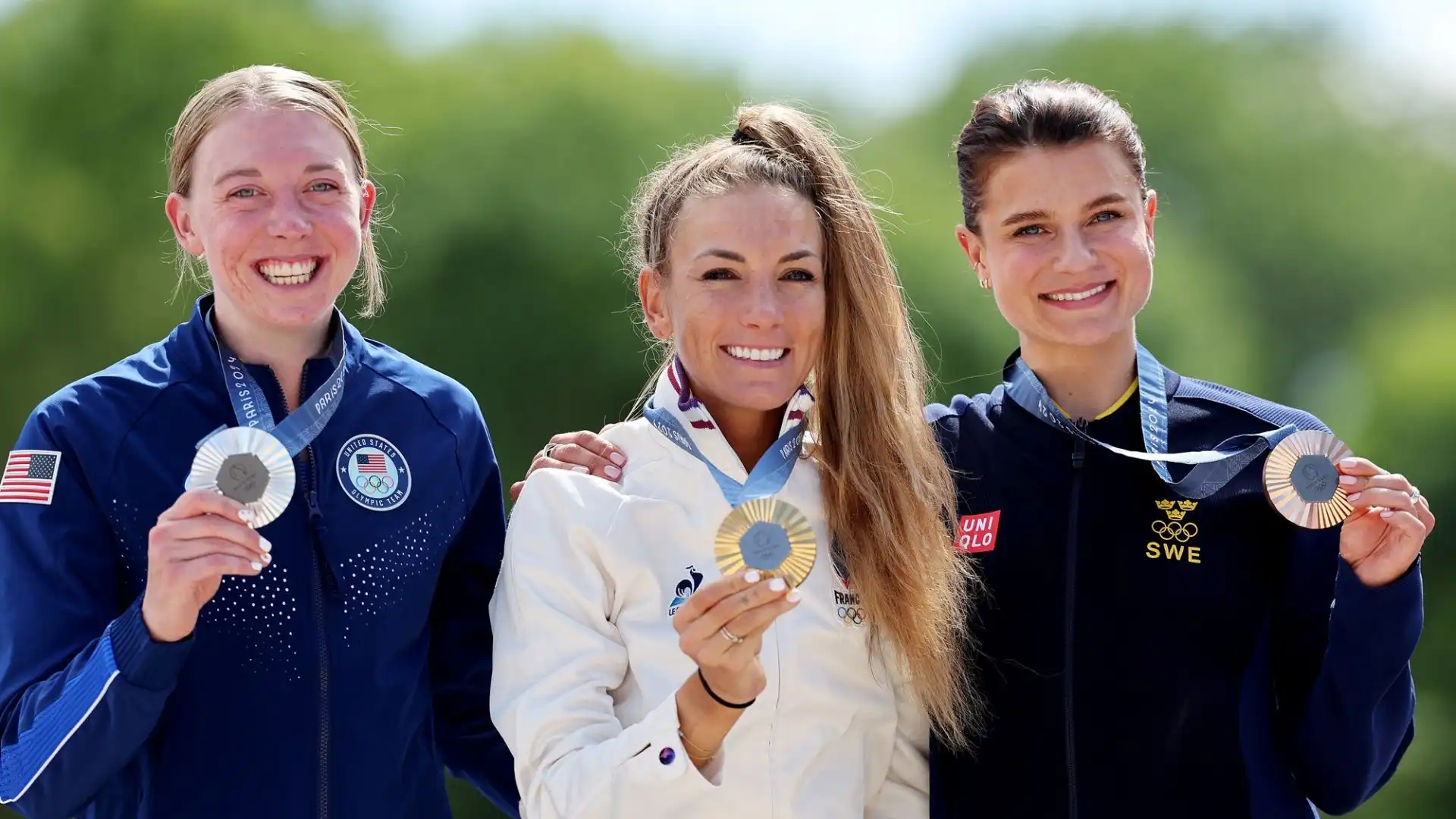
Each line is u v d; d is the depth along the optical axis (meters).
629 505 4.89
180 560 4.32
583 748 4.53
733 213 4.85
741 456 5.10
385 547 5.09
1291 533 4.95
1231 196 42.22
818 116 5.85
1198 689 4.84
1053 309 5.07
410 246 20.48
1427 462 26.33
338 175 5.04
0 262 21.25
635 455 5.04
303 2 26.03
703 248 4.86
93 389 4.94
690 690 4.31
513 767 5.33
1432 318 37.88
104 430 4.88
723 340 4.84
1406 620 4.61
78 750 4.50
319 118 5.06
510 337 20.48
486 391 20.50
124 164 22.03
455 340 20.36
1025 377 5.21
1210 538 4.94
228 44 22.91
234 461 4.35
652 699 4.71
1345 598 4.66
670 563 4.86
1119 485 5.03
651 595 4.82
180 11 22.80
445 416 5.38
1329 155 43.03
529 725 4.64
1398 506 4.49
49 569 4.74
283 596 4.92
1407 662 4.83
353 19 26.97
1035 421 5.16
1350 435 29.69
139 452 4.89
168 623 4.40
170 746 4.82
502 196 20.89
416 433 5.28
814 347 4.95
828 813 4.74
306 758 4.88
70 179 21.94
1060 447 5.10
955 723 4.93
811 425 5.20
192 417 4.97
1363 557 4.62
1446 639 24.12
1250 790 4.80
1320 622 4.89
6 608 4.76
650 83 24.61
